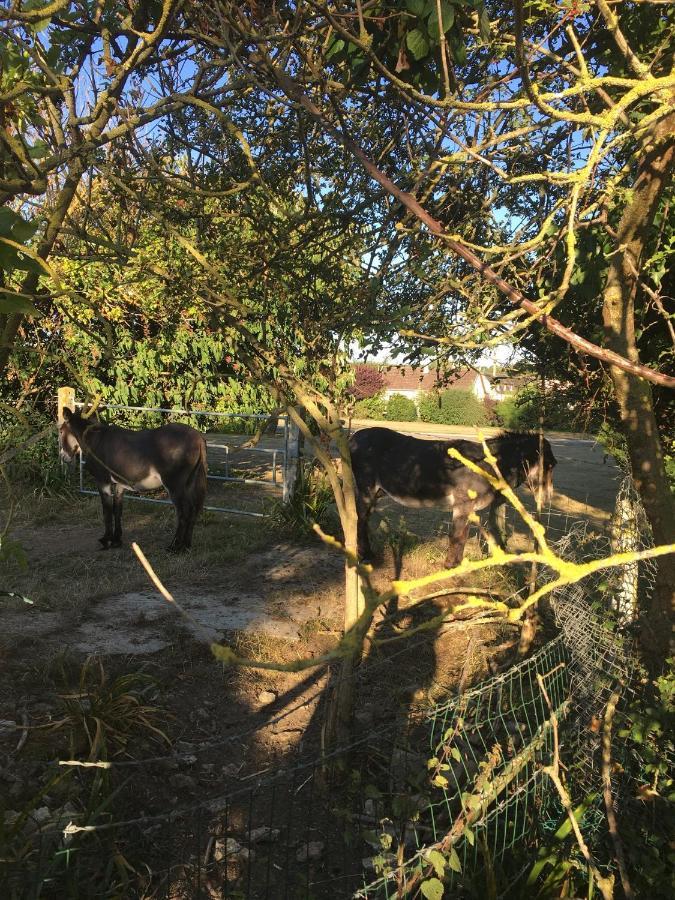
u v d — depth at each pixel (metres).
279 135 2.60
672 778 2.79
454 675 4.71
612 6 2.05
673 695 2.73
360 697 4.41
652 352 3.82
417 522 9.68
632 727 2.71
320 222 2.71
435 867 2.24
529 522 0.84
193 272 2.78
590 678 3.15
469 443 6.69
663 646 2.97
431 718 3.02
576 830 2.41
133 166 2.53
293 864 3.00
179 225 2.80
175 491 7.45
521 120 2.36
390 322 2.60
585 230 2.45
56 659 4.59
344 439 3.04
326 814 3.32
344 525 3.27
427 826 3.09
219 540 8.04
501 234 2.86
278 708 4.37
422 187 2.61
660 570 2.88
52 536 8.16
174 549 7.50
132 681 4.07
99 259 2.36
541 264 2.62
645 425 2.32
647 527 3.80
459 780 3.26
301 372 3.59
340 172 2.73
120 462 7.33
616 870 2.63
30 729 3.76
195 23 2.05
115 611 5.66
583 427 4.34
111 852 2.73
